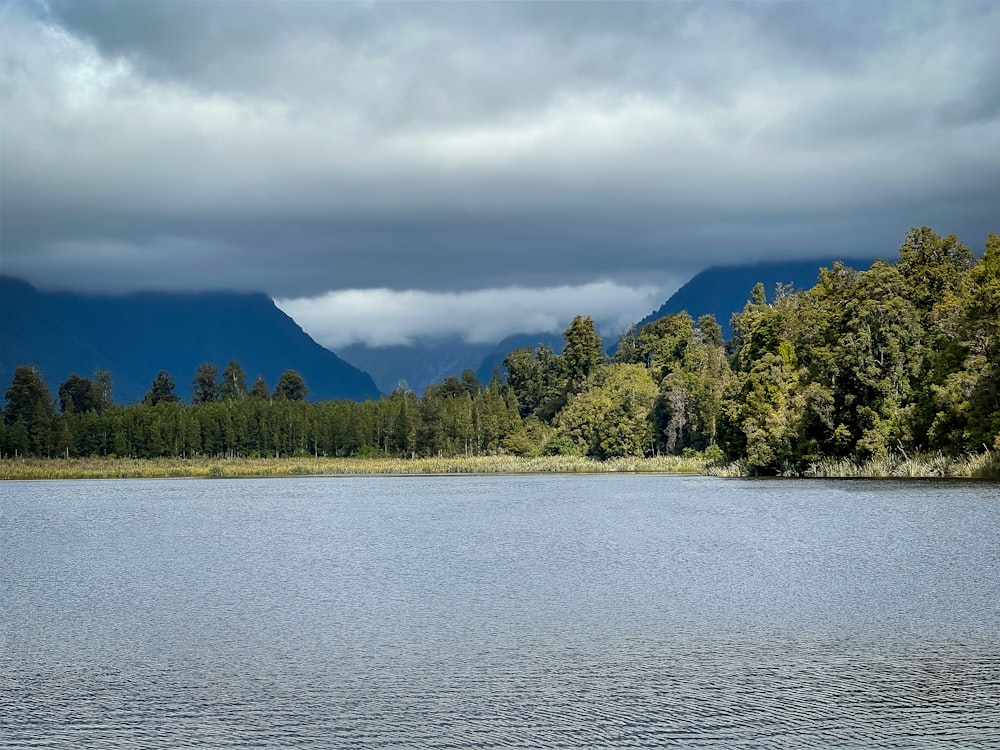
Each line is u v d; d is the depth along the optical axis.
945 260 124.62
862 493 90.94
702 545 58.22
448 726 24.72
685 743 23.14
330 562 54.75
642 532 66.62
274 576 49.81
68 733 24.84
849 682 27.58
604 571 48.66
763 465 126.69
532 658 31.05
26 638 35.56
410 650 32.53
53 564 56.31
